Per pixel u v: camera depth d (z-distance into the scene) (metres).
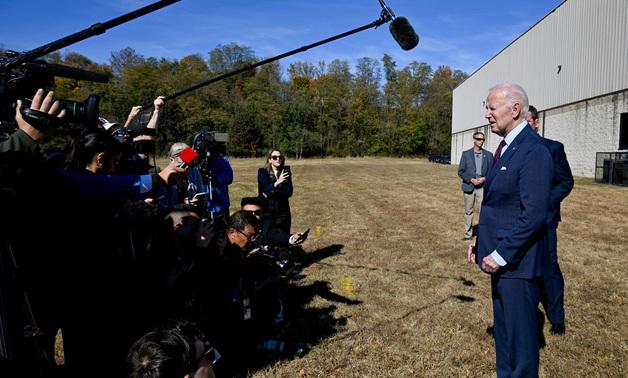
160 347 1.59
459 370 3.40
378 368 3.42
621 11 21.80
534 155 2.61
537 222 2.57
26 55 1.54
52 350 2.05
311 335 3.98
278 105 82.31
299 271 5.97
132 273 2.20
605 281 5.41
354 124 82.94
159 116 3.24
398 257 6.74
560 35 27.64
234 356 3.24
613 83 22.41
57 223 1.88
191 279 2.46
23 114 1.66
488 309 4.60
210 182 4.36
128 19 1.45
